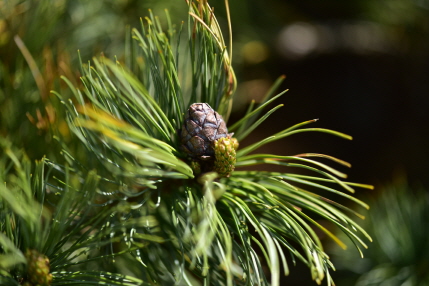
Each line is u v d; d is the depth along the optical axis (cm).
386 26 187
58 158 88
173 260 83
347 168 194
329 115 210
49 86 89
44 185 79
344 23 209
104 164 79
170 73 81
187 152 80
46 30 93
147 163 81
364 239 105
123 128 74
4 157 85
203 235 75
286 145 203
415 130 184
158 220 84
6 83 90
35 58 93
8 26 92
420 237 102
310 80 212
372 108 201
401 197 108
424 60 176
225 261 75
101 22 102
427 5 161
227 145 80
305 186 169
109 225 81
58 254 78
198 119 80
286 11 206
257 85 190
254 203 80
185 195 82
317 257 77
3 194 74
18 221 77
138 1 105
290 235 80
